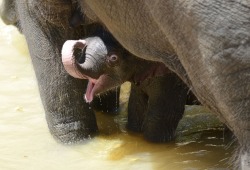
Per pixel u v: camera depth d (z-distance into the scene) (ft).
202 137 36.47
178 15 24.59
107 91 36.83
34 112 39.81
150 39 28.35
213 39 23.53
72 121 36.09
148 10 27.22
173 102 35.60
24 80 44.55
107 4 29.48
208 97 25.75
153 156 34.60
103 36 33.94
